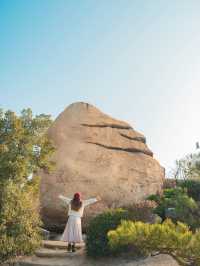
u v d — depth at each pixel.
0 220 14.34
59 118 23.08
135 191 20.69
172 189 20.45
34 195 17.25
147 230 9.95
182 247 9.80
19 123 16.25
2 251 14.02
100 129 22.97
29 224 14.88
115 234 10.01
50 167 17.47
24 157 16.22
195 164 24.03
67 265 14.25
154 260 13.84
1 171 15.16
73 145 21.58
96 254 14.59
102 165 21.12
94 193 19.95
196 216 16.06
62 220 19.70
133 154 22.72
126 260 14.12
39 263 14.44
